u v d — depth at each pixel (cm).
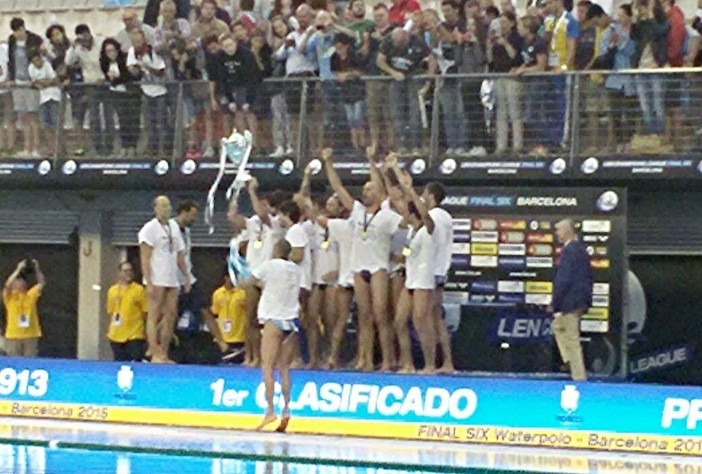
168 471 1812
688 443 2083
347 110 2598
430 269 2292
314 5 2689
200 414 2405
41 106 2859
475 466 1841
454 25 2558
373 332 2400
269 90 2655
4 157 2900
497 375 2347
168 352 2645
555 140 2472
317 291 2423
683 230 2611
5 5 3462
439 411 2239
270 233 2466
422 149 2552
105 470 1827
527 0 2803
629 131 2428
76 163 2836
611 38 2450
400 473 1812
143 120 2772
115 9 3312
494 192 2511
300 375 2341
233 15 2798
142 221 3028
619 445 2130
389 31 2578
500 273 2503
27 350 2892
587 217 2452
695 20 2436
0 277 3178
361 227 2350
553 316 2386
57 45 2894
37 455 1994
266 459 1947
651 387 2125
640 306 2673
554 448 2155
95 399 2505
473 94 2512
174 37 2744
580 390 2162
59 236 3114
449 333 2512
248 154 2541
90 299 3064
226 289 2653
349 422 2292
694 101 2381
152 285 2466
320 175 2608
